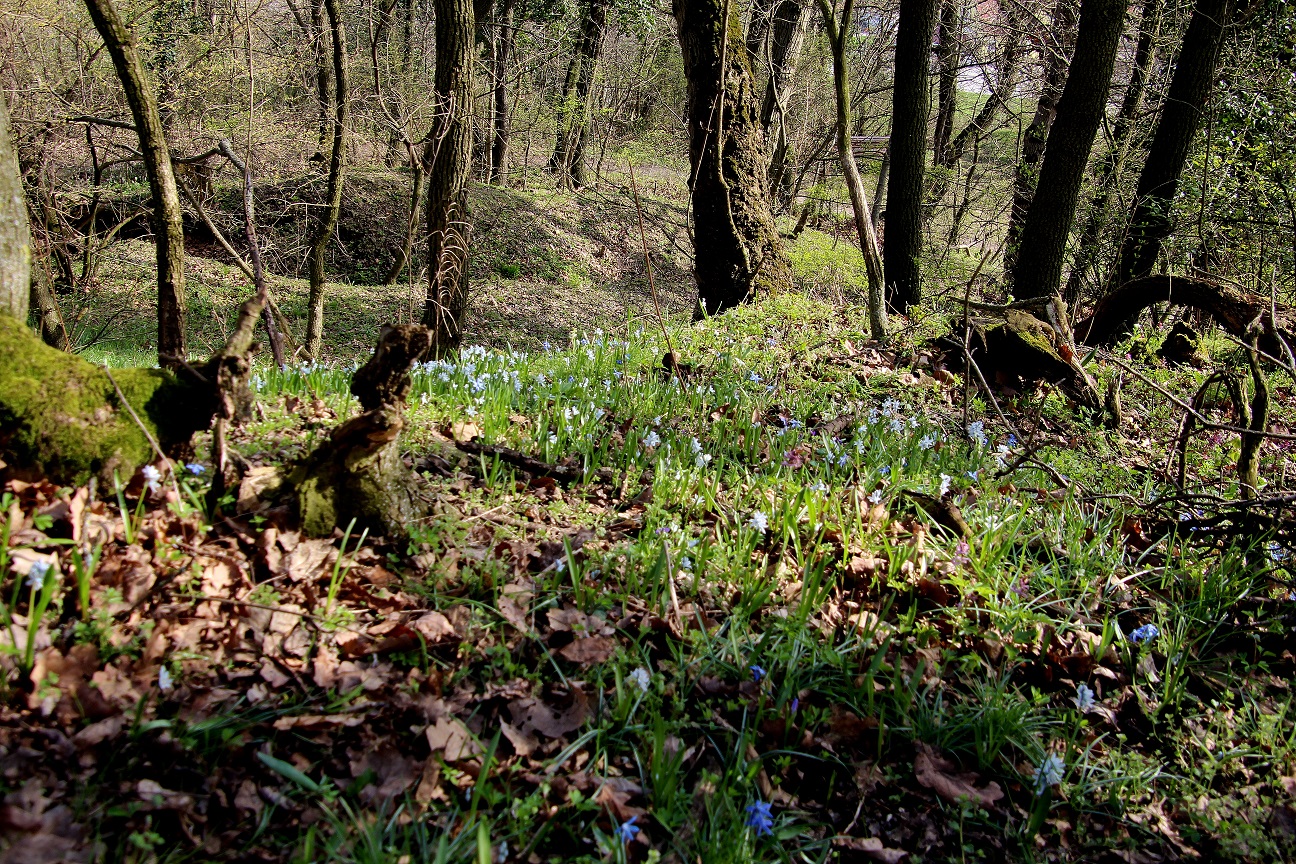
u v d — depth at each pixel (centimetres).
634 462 504
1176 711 367
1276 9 1355
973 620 395
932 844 290
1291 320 782
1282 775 340
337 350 1612
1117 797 320
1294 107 1223
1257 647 405
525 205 2422
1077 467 620
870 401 719
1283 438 473
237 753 257
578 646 327
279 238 1938
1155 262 1332
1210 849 309
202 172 1517
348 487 364
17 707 252
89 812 227
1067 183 1138
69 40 1246
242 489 363
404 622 326
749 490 470
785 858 264
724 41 1111
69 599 289
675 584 379
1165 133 1300
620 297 2162
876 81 2603
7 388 325
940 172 2183
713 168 1141
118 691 263
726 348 823
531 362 784
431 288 1173
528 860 251
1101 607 421
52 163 1217
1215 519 488
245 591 316
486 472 466
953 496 511
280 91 1612
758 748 308
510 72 2448
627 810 266
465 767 270
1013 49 2045
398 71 1827
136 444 341
